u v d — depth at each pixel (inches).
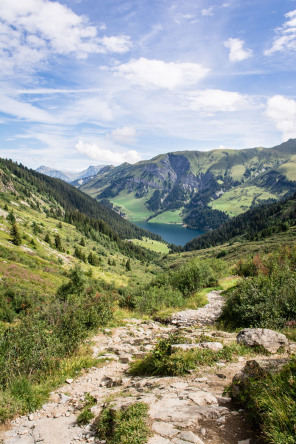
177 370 274.8
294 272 617.3
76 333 464.8
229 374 252.1
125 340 500.7
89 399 256.1
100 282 2386.8
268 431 139.7
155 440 149.9
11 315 920.9
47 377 343.3
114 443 160.4
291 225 5831.7
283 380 168.1
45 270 2378.2
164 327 627.8
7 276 1600.6
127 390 263.0
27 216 6245.1
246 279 642.2
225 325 560.4
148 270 6122.1
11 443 191.3
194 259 1170.6
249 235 6870.1
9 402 253.0
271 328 450.6
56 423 219.3
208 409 177.6
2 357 338.3
